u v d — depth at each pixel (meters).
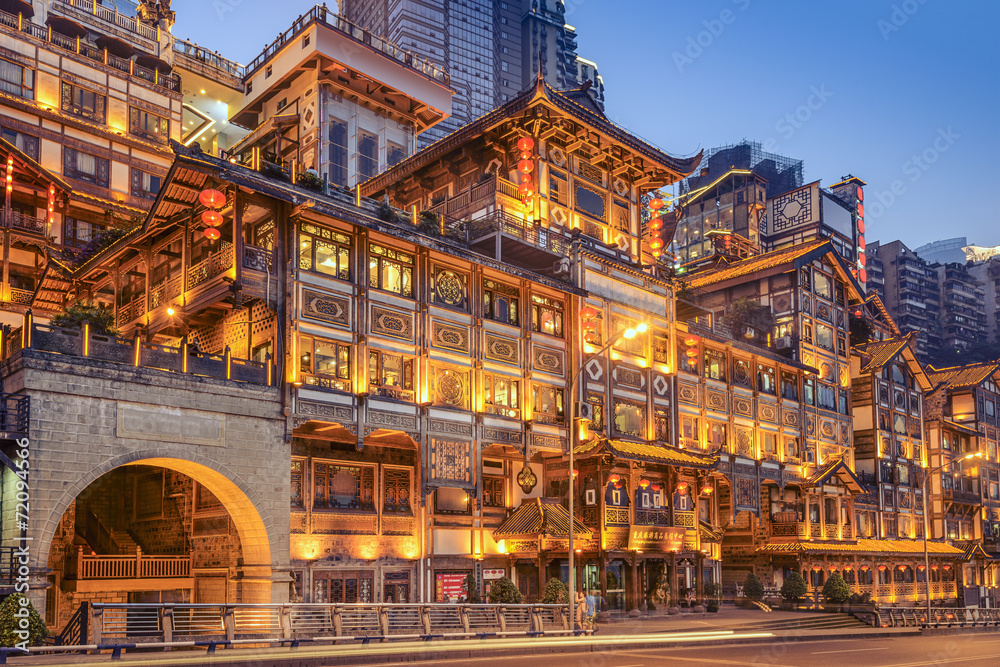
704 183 106.25
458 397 35.50
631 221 49.00
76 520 34.41
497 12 148.50
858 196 97.38
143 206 44.38
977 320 146.25
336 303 31.83
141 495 36.47
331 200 33.38
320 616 30.47
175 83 48.88
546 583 38.03
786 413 56.47
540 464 41.78
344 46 57.88
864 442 66.75
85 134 42.69
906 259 139.50
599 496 39.38
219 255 30.34
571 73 163.00
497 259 38.31
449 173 47.28
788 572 55.66
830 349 62.50
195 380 27.48
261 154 33.94
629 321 44.34
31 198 39.62
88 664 18.19
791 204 90.00
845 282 65.25
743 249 77.12
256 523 28.86
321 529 32.69
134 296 36.38
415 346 34.19
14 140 40.09
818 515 57.09
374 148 59.59
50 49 42.41
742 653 26.98
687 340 45.91
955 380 81.56
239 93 64.81
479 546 37.91
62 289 38.88
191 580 32.50
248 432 28.72
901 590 65.69
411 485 36.25
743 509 50.94
